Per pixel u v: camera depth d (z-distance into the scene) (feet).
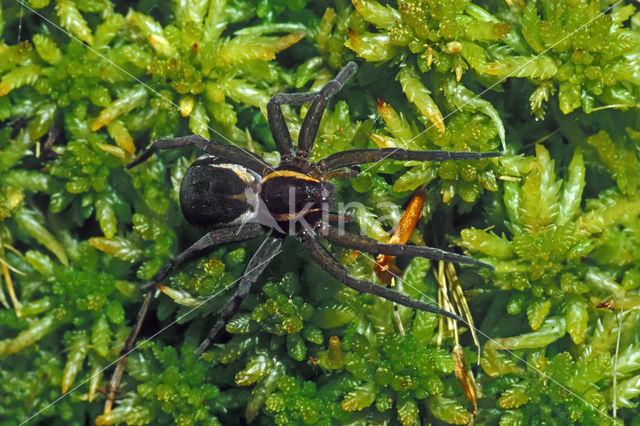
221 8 0.75
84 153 0.75
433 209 0.75
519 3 0.74
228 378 0.75
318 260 0.74
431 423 0.74
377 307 0.74
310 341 0.75
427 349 0.74
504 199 0.74
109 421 0.74
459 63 0.74
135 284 0.76
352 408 0.73
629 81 0.74
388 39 0.74
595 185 0.75
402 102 0.75
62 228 0.76
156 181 0.75
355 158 0.73
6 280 0.76
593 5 0.73
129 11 0.75
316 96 0.74
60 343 0.76
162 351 0.75
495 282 0.74
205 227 0.74
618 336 0.73
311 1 0.76
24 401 0.75
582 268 0.74
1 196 0.75
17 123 0.75
